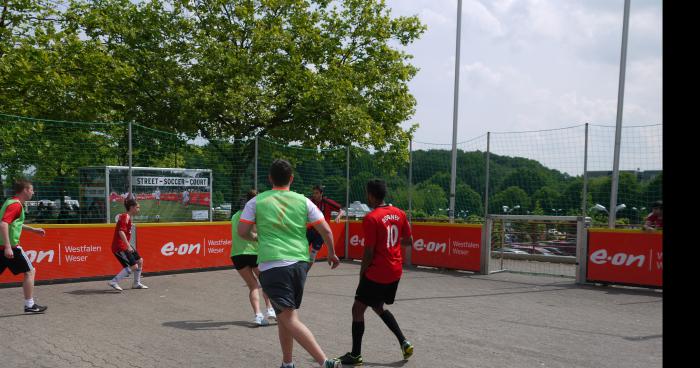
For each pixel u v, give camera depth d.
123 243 9.27
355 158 14.88
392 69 23.81
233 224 6.79
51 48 18.34
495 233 13.25
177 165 14.31
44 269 9.92
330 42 22.34
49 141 12.27
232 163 13.86
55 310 7.55
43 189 12.17
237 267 6.75
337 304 8.18
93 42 19.53
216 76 20.17
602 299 9.01
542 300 8.84
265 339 6.00
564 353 5.57
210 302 8.27
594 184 11.94
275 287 4.35
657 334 6.48
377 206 5.45
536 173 12.57
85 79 18.70
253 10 21.50
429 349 5.69
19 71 16.88
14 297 8.50
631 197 11.51
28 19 18.66
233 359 5.22
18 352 5.40
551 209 12.44
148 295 8.88
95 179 12.91
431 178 14.27
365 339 6.10
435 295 9.23
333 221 14.34
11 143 11.73
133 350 5.50
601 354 5.55
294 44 21.50
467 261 12.24
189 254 11.87
